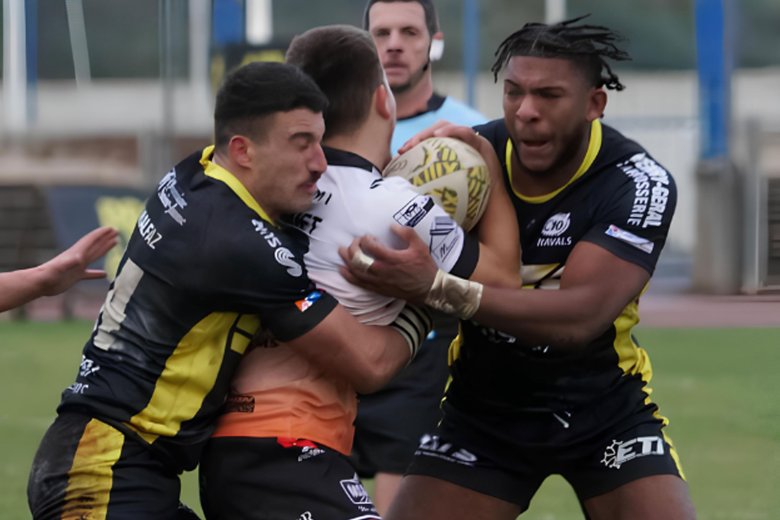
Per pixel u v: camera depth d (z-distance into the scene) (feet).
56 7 284.61
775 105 284.61
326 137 43.80
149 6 287.69
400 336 43.09
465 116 67.62
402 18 65.72
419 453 49.62
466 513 48.01
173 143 207.62
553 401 47.19
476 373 48.19
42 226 188.75
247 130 41.06
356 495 42.04
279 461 41.81
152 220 42.04
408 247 41.93
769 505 77.10
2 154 235.40
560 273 46.37
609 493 46.80
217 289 40.50
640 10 278.46
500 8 279.49
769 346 104.99
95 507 40.32
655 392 117.70
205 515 43.98
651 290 202.90
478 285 42.39
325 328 41.09
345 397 43.29
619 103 256.73
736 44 223.71
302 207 41.78
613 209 45.11
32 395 118.01
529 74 44.11
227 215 40.96
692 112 253.65
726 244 194.70
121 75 287.69
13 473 86.28
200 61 267.39
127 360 41.22
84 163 233.96
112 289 42.52
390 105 44.34
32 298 46.16
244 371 42.80
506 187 47.29
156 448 41.01
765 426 100.68
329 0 272.92
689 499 45.55
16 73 260.21
